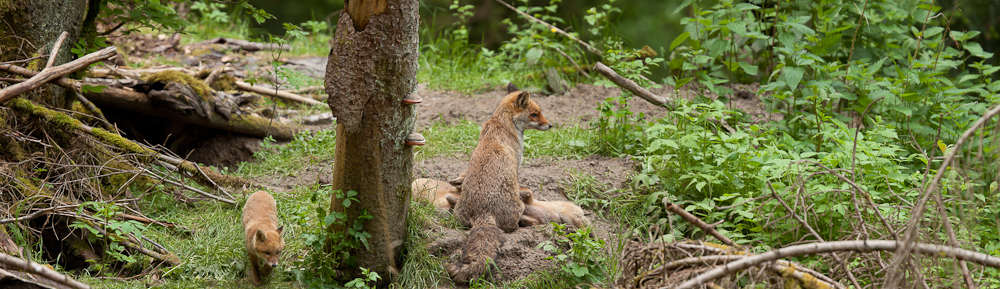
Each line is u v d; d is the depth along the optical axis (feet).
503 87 30.40
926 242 10.96
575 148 22.58
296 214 16.37
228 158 23.43
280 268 15.43
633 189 19.52
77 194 17.11
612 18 40.50
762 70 29.12
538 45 30.45
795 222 14.80
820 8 24.11
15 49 16.88
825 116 19.58
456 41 36.47
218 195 18.86
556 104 27.63
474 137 23.95
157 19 19.57
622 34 37.01
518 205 16.90
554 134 23.67
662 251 11.27
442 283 15.46
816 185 15.57
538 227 16.93
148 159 18.51
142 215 16.93
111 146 17.62
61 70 15.01
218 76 26.37
